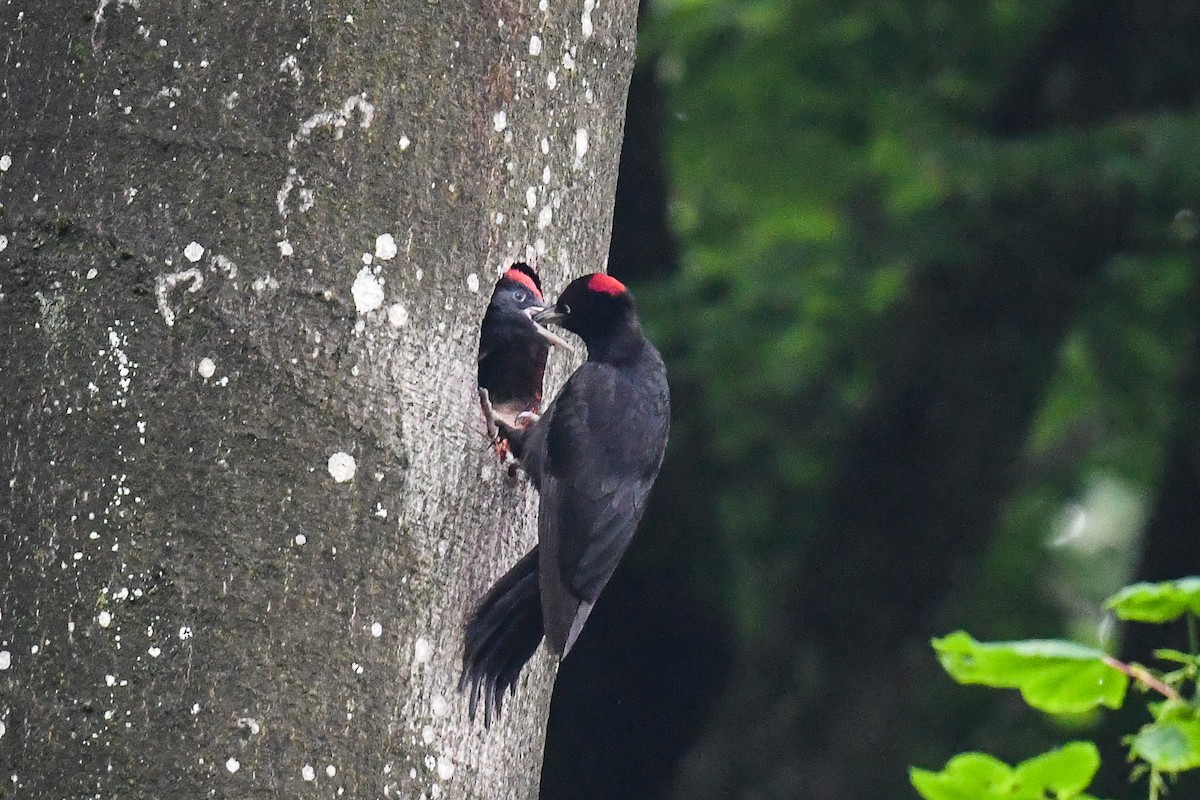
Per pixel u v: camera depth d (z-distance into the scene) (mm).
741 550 14414
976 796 5266
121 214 6359
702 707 13562
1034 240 14453
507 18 7184
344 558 6395
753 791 13297
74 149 6406
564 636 7461
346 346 6516
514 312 8242
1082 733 14008
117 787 5969
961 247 14523
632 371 9047
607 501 8516
